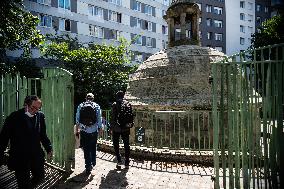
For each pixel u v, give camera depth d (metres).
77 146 10.47
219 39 52.12
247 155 4.54
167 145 10.35
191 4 14.16
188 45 13.83
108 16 36.97
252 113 4.41
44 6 30.89
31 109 4.42
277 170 4.13
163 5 44.00
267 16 56.72
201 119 10.16
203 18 50.66
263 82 4.26
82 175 6.75
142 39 41.22
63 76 6.75
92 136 6.86
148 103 11.16
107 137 10.78
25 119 4.38
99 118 7.02
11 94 7.74
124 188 5.93
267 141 4.23
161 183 6.31
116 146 7.49
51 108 7.31
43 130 4.68
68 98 6.70
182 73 11.63
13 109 7.66
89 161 6.85
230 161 4.61
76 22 33.59
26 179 4.35
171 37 14.59
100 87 21.72
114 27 37.59
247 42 54.66
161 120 10.55
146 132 10.82
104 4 36.44
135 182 6.34
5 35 10.68
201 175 6.95
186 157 8.24
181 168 7.60
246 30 54.50
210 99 10.49
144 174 7.00
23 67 24.00
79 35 33.81
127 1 39.09
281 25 30.69
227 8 52.69
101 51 22.50
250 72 4.41
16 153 4.30
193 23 14.51
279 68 4.11
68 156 6.71
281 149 4.07
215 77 4.70
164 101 10.94
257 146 4.35
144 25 41.47
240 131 4.77
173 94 11.14
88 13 34.81
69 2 32.94
